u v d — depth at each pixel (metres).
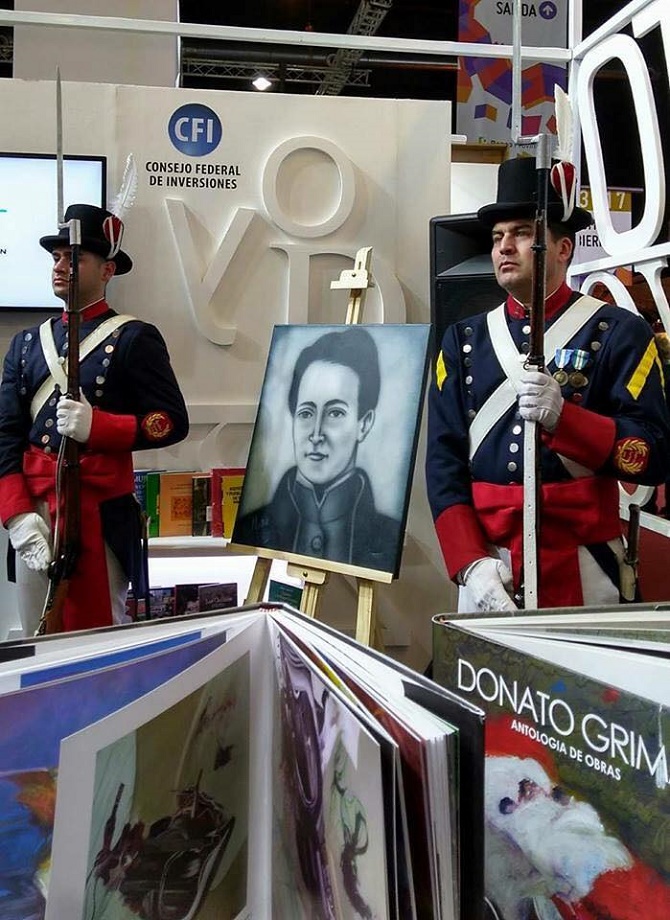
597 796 0.58
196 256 2.66
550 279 1.54
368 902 0.57
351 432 1.79
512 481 1.54
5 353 2.64
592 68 2.11
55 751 0.63
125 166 2.64
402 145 2.75
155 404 2.04
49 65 2.98
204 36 2.49
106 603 1.99
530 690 0.62
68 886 0.60
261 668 0.79
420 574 2.80
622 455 1.41
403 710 0.59
